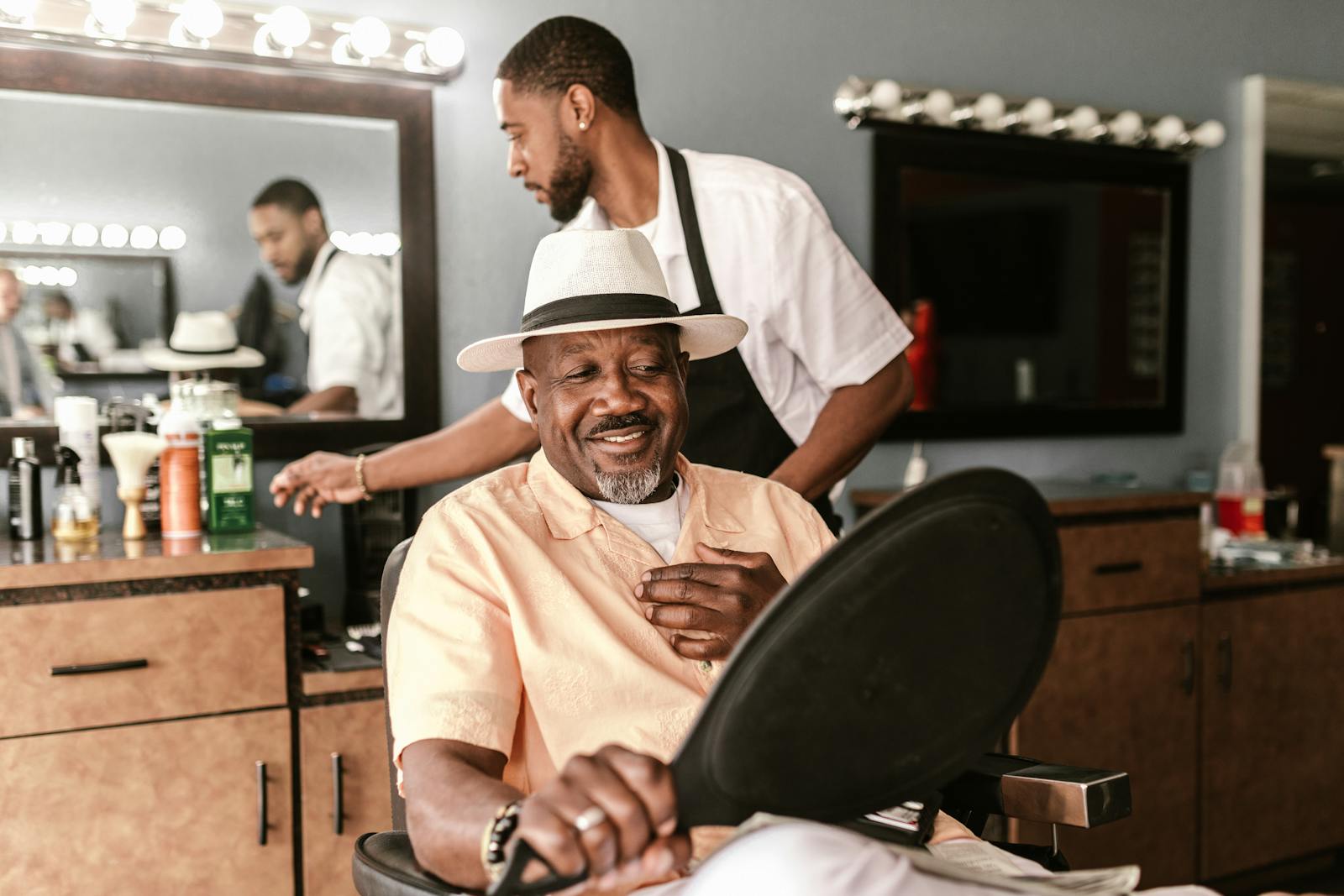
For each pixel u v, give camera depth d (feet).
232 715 6.02
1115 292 10.50
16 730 5.58
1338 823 9.86
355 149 7.80
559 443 4.24
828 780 2.87
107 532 6.98
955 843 3.81
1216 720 9.18
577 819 2.58
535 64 6.08
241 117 7.50
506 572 3.87
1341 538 10.44
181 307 7.40
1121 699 8.69
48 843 5.66
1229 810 9.27
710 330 4.71
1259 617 9.39
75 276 7.16
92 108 7.14
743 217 6.09
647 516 4.42
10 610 5.54
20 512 6.57
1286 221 12.66
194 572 5.91
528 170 6.36
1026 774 4.03
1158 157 10.66
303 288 7.70
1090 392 10.41
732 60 8.91
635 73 8.58
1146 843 8.87
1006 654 2.98
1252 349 11.23
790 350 6.23
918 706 2.89
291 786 6.17
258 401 7.60
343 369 7.81
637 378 4.22
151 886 5.87
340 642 7.07
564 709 3.78
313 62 7.57
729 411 6.20
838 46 9.30
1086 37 10.37
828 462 6.02
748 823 2.95
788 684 2.74
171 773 5.89
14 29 6.85
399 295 7.94
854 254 9.43
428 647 3.69
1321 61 11.64
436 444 7.00
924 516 2.81
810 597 2.74
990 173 9.89
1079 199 10.30
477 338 8.26
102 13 6.93
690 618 3.94
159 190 7.33
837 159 9.34
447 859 3.10
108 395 7.26
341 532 7.88
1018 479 2.90
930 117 9.46
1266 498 11.21
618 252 4.23
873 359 6.15
